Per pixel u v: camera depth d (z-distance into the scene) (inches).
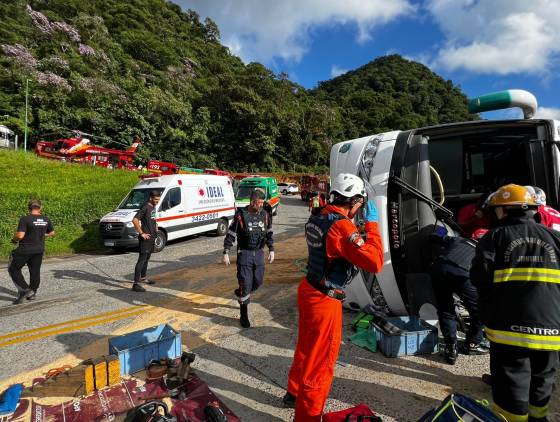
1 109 1562.5
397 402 118.6
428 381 130.6
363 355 150.6
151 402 103.4
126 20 3208.7
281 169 2338.8
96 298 237.1
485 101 195.3
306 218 716.0
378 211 166.1
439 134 178.4
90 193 599.8
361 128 3681.1
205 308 214.2
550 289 87.7
